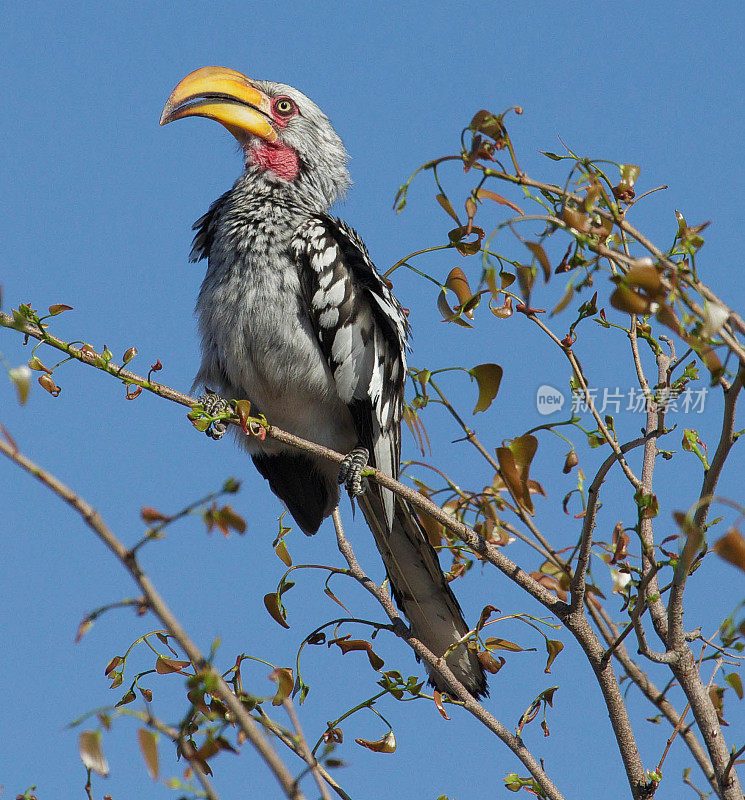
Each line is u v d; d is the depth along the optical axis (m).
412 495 5.73
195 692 3.92
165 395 5.62
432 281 5.97
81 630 3.56
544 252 4.21
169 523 3.57
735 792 4.80
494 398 5.94
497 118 4.62
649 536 5.39
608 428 5.71
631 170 5.09
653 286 3.95
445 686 6.72
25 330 5.21
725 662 5.21
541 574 6.21
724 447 4.47
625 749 5.21
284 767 3.79
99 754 3.63
